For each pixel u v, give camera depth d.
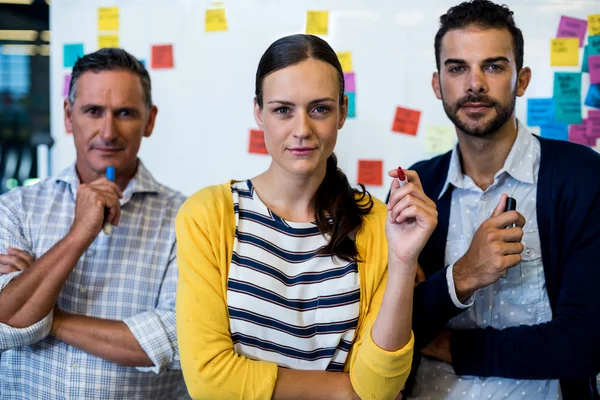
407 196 1.03
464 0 1.87
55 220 1.46
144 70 1.51
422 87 1.89
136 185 1.49
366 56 1.91
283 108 1.07
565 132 1.86
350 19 1.91
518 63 1.36
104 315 1.41
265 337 1.08
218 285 1.09
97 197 1.33
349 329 1.09
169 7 1.96
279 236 1.11
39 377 1.40
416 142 1.90
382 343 1.03
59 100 1.99
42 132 2.32
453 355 1.31
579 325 1.23
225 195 1.15
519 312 1.33
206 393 1.05
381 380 1.03
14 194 1.48
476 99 1.31
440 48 1.38
